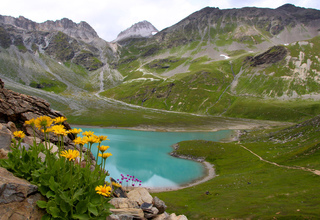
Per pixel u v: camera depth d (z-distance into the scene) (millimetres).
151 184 54156
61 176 6461
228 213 29250
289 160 59000
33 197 6324
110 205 6969
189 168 69250
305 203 29078
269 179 45969
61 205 5973
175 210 33344
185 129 168250
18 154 7223
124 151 88625
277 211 27375
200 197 39062
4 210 5652
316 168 46688
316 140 67125
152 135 137625
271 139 92188
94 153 78688
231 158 75125
